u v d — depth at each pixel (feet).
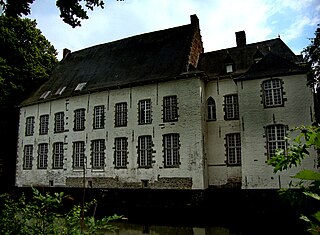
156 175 64.34
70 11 24.14
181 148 62.85
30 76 93.45
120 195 67.36
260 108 56.95
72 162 75.61
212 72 70.18
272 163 7.54
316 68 48.55
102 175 70.69
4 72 85.81
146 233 43.32
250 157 55.83
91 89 75.77
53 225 13.61
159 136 65.62
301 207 7.35
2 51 88.17
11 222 13.76
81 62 90.74
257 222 47.98
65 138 78.07
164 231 44.47
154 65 72.64
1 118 89.51
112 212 61.52
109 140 71.46
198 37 78.43
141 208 63.46
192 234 42.32
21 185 83.71
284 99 55.52
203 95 66.28
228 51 74.23
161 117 66.13
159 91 67.51
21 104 88.38
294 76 55.57
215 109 66.64
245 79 59.00
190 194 60.18
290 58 64.54
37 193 14.17
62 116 80.53
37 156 82.48
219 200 61.98
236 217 52.90
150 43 81.10
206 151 64.08
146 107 68.90
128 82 71.31
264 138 55.47
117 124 71.56
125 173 67.92
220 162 63.57
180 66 67.67
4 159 90.07
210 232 43.04
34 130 84.94
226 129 64.49
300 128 7.14
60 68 94.94
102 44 92.58
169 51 74.43
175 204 61.05
